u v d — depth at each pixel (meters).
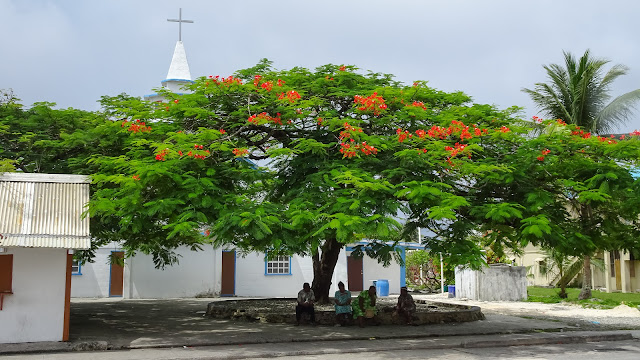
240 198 12.02
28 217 11.68
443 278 30.70
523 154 13.23
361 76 15.27
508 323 16.45
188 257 25.08
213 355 11.02
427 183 11.81
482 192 13.62
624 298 25.72
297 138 14.07
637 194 12.25
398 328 15.02
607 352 12.02
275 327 15.05
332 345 12.55
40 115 15.70
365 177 11.82
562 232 12.70
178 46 28.45
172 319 16.78
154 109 14.38
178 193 11.85
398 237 13.82
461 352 11.96
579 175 13.36
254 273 26.25
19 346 11.14
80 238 11.53
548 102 26.86
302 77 14.76
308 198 12.31
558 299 24.56
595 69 25.48
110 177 11.63
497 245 14.34
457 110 14.12
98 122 15.34
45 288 11.73
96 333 13.61
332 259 18.72
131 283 24.45
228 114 13.97
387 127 14.12
